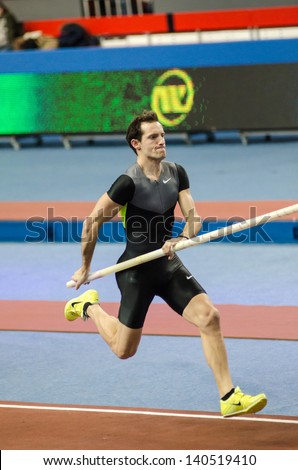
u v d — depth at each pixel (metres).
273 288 13.24
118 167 21.64
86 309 9.28
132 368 10.38
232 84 21.67
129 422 8.76
